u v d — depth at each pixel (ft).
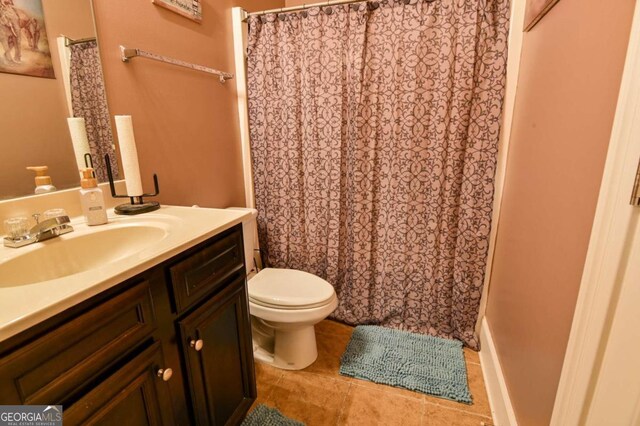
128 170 3.58
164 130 4.43
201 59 5.00
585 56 2.48
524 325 3.53
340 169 5.67
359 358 5.22
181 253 2.74
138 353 2.36
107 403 2.11
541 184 3.33
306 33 5.34
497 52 4.60
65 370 1.86
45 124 3.07
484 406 4.40
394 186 5.43
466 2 4.53
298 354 5.05
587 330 2.05
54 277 2.68
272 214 6.36
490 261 5.33
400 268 5.71
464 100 4.77
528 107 4.01
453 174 5.06
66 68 3.22
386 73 5.13
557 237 2.80
